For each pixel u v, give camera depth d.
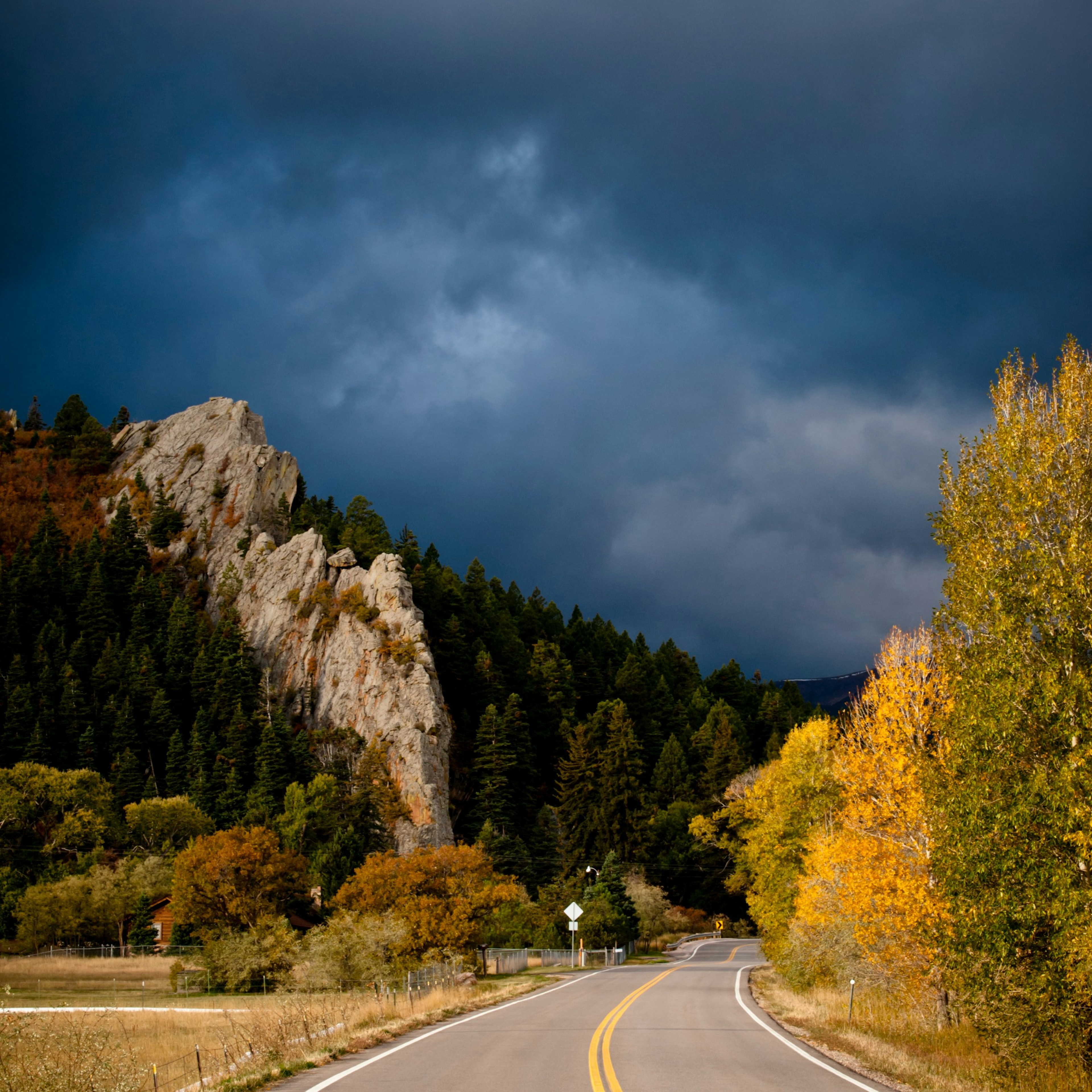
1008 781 15.73
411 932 46.66
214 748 112.75
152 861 78.81
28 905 70.12
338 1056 16.77
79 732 111.75
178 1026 27.45
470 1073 14.38
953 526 18.67
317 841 92.81
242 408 193.12
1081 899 14.36
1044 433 17.08
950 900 16.67
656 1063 15.55
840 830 30.20
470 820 113.75
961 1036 19.86
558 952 58.50
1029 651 16.31
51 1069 12.76
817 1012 24.91
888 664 23.19
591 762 113.81
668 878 101.88
